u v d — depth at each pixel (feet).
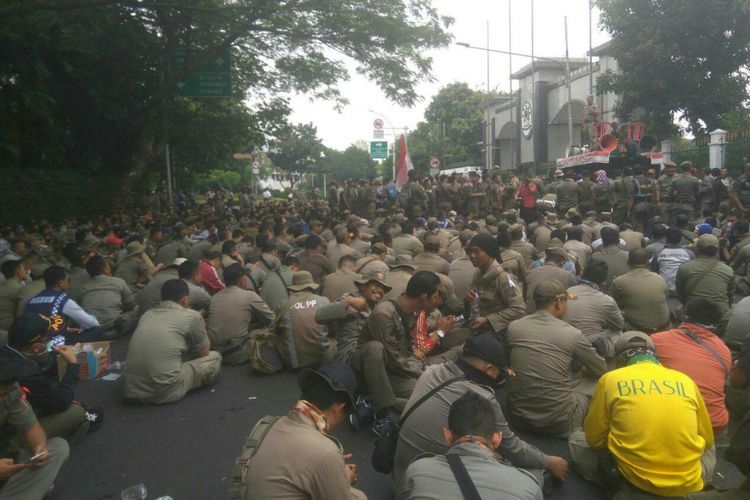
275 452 9.02
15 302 23.48
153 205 73.92
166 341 18.79
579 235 31.91
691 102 75.25
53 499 13.38
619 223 51.85
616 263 26.53
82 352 18.07
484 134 156.66
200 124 80.84
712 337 14.49
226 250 30.09
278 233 36.88
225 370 22.15
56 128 63.21
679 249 29.76
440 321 18.02
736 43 73.41
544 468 12.94
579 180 59.93
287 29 44.47
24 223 57.98
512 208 62.18
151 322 19.07
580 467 13.74
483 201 61.82
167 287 19.77
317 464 8.86
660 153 65.31
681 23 72.69
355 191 65.92
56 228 56.29
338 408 9.91
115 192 74.84
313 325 20.83
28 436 11.84
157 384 18.54
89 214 69.15
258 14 42.86
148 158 68.69
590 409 12.62
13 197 56.65
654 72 75.77
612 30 78.23
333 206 66.59
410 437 11.83
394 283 21.76
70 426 14.98
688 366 13.97
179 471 14.62
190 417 17.87
